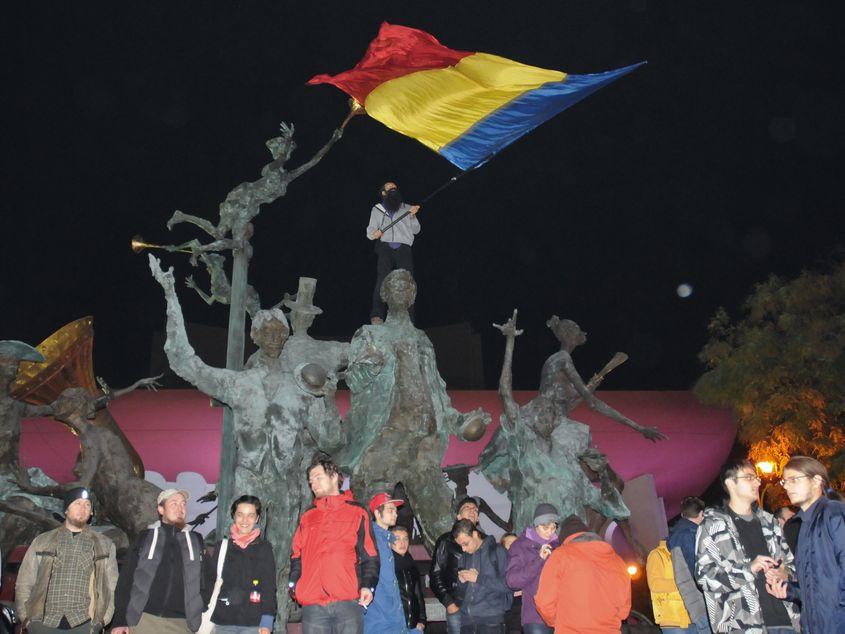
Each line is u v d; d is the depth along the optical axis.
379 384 10.56
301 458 10.10
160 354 23.75
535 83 12.57
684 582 7.96
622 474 20.06
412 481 10.73
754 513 7.03
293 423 9.91
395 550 9.05
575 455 12.16
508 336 11.91
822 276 24.25
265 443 9.85
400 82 12.63
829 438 22.80
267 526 9.79
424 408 10.52
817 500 6.75
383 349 10.48
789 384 23.42
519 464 11.92
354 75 12.62
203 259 12.48
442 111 12.70
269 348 10.08
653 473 20.06
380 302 12.60
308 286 11.16
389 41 12.68
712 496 26.11
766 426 22.69
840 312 24.11
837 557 6.51
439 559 9.03
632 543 14.64
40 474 13.15
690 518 8.09
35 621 7.47
